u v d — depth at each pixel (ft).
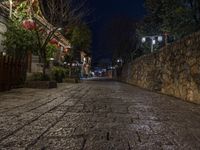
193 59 36.65
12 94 37.47
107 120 20.18
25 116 20.79
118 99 36.50
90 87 66.13
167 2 60.39
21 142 13.62
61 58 118.21
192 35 37.68
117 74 181.68
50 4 68.64
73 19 68.64
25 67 53.83
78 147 13.03
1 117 20.20
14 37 55.26
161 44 87.61
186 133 16.56
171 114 24.21
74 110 24.76
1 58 40.86
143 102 33.76
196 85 34.99
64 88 57.06
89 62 281.33
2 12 56.18
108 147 13.16
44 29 60.44
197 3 56.54
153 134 16.10
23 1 55.26
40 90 47.14
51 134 15.39
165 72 51.70
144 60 76.07
